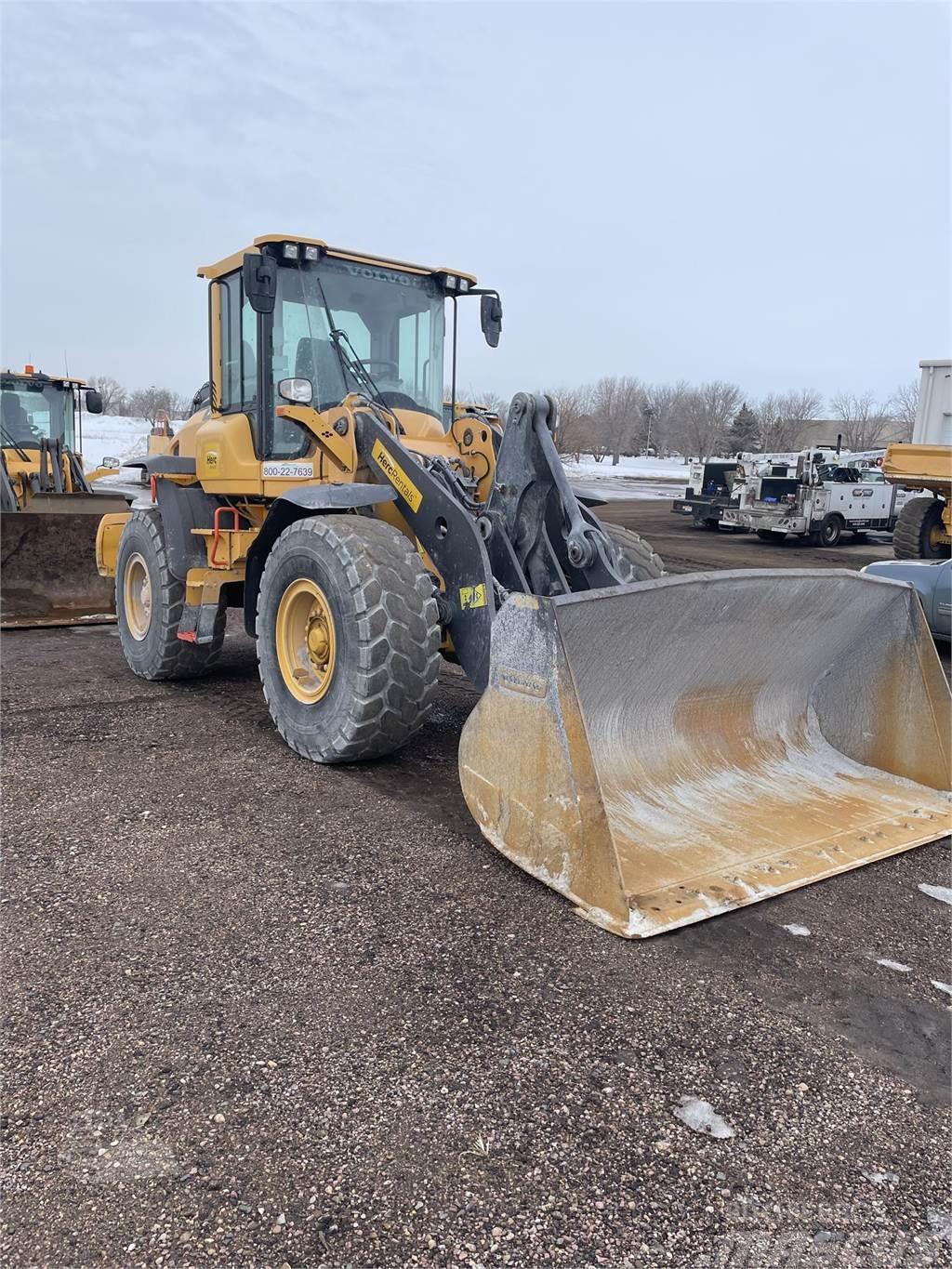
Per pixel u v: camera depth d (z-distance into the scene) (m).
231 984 2.47
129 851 3.30
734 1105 2.07
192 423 5.99
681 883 3.02
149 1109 1.99
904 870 3.33
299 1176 1.81
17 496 10.55
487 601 3.93
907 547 12.74
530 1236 1.69
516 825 3.13
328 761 4.23
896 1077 2.19
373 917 2.86
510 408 4.19
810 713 4.23
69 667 6.53
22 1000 2.37
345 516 4.27
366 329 5.07
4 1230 1.67
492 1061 2.18
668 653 3.39
